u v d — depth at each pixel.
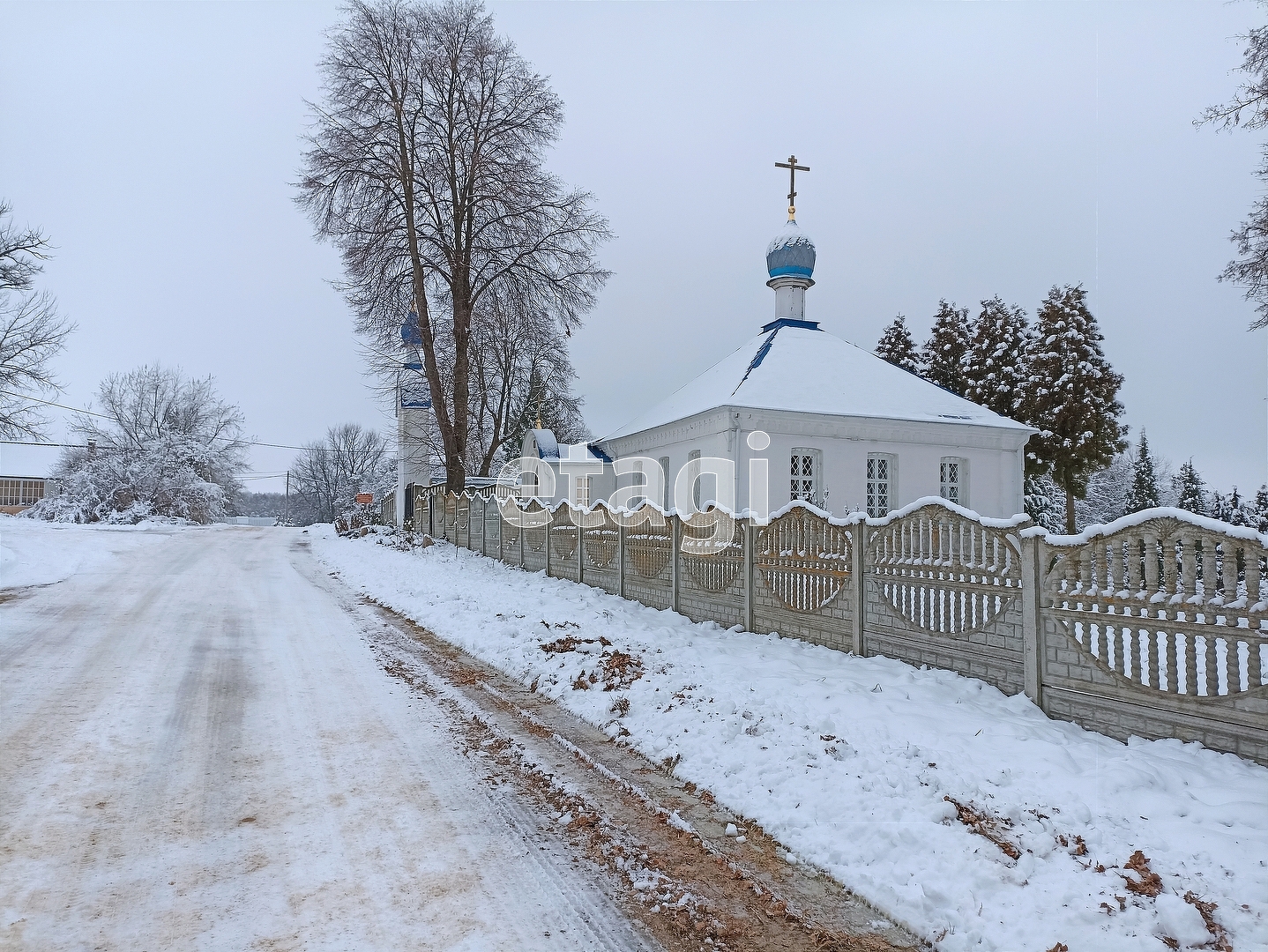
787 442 19.77
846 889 4.09
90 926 3.55
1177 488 40.19
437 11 27.83
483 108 28.12
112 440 51.59
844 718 6.34
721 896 4.02
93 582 15.92
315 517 94.56
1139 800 4.69
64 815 4.77
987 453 21.75
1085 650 6.11
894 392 21.95
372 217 27.97
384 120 27.66
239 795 5.16
